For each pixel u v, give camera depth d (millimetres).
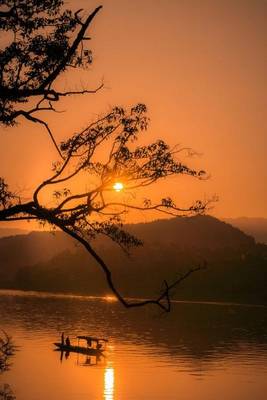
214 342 113875
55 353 88938
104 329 131000
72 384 65188
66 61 13617
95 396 59969
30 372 70750
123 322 147625
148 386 67125
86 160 13641
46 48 14078
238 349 104188
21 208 12820
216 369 81562
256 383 71438
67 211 13133
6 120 13680
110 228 13547
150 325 142750
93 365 80000
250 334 129000
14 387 61062
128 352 96000
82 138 13914
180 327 140250
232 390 66625
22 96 13641
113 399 58625
